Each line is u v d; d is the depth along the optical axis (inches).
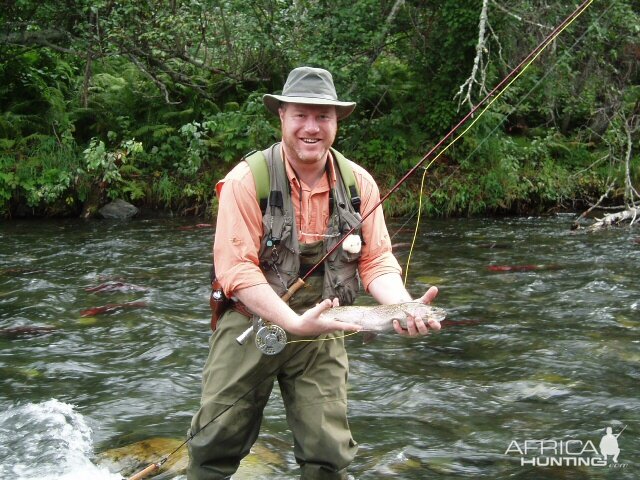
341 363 84.3
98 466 111.6
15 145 395.9
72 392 144.0
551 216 409.1
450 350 168.2
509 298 214.8
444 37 423.5
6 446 118.5
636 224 357.7
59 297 216.7
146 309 202.5
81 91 443.2
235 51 446.3
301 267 82.7
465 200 409.1
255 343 81.1
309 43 413.7
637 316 193.5
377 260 85.1
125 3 406.3
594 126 453.4
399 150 428.5
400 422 128.2
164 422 128.8
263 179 80.9
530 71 421.7
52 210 392.2
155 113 432.5
